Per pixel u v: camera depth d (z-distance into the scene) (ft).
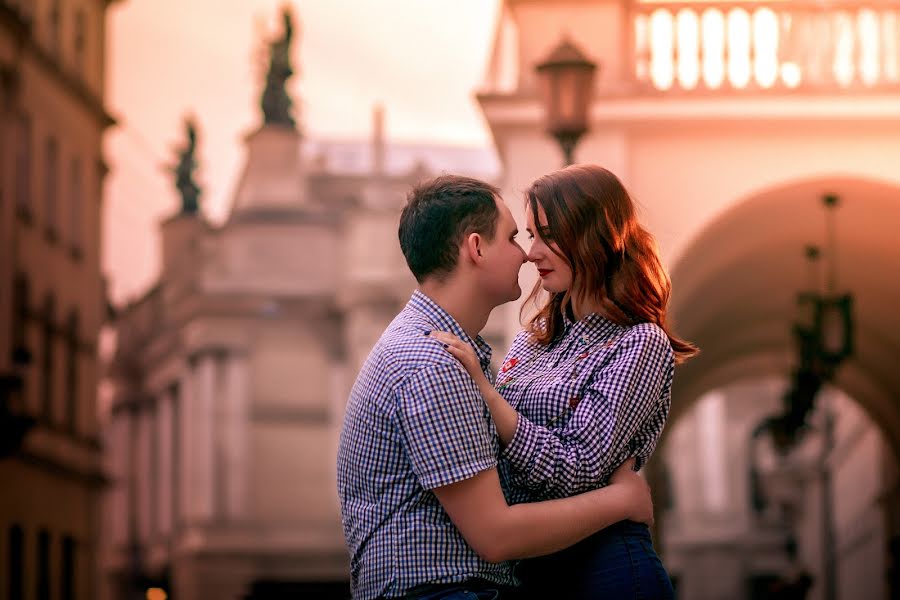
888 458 78.95
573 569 13.53
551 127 38.78
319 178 198.90
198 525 188.34
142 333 211.20
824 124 47.03
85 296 101.81
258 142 199.41
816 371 52.06
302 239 195.93
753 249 54.19
